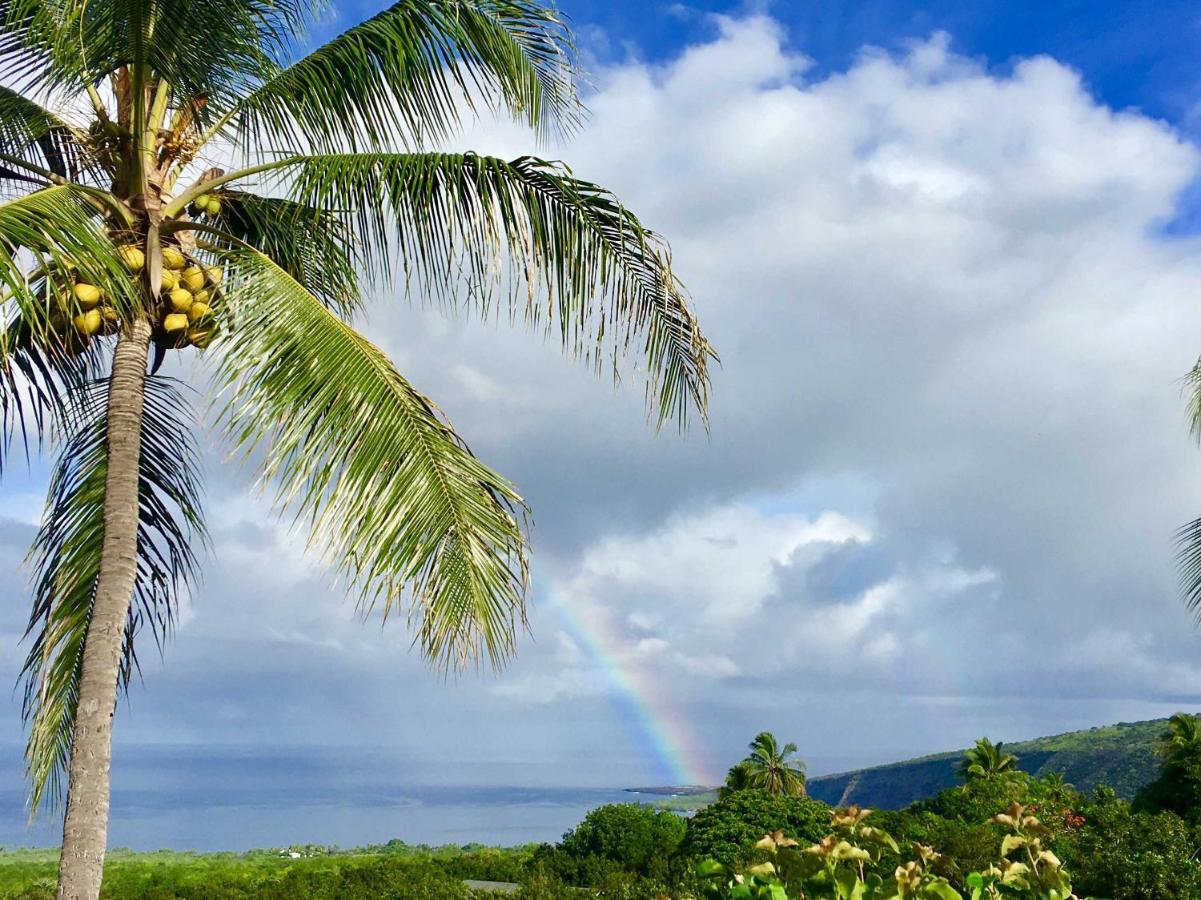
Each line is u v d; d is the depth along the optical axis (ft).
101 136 19.51
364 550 16.24
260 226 22.84
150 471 22.48
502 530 17.37
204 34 19.42
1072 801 103.81
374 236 20.67
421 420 17.51
